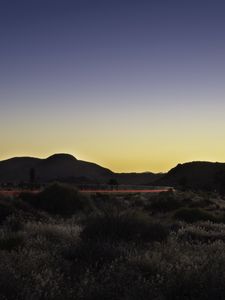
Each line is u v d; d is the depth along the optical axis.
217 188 129.38
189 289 8.01
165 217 25.48
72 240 13.70
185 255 11.09
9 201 23.66
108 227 14.14
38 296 7.50
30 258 10.13
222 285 7.93
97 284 8.25
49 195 28.89
